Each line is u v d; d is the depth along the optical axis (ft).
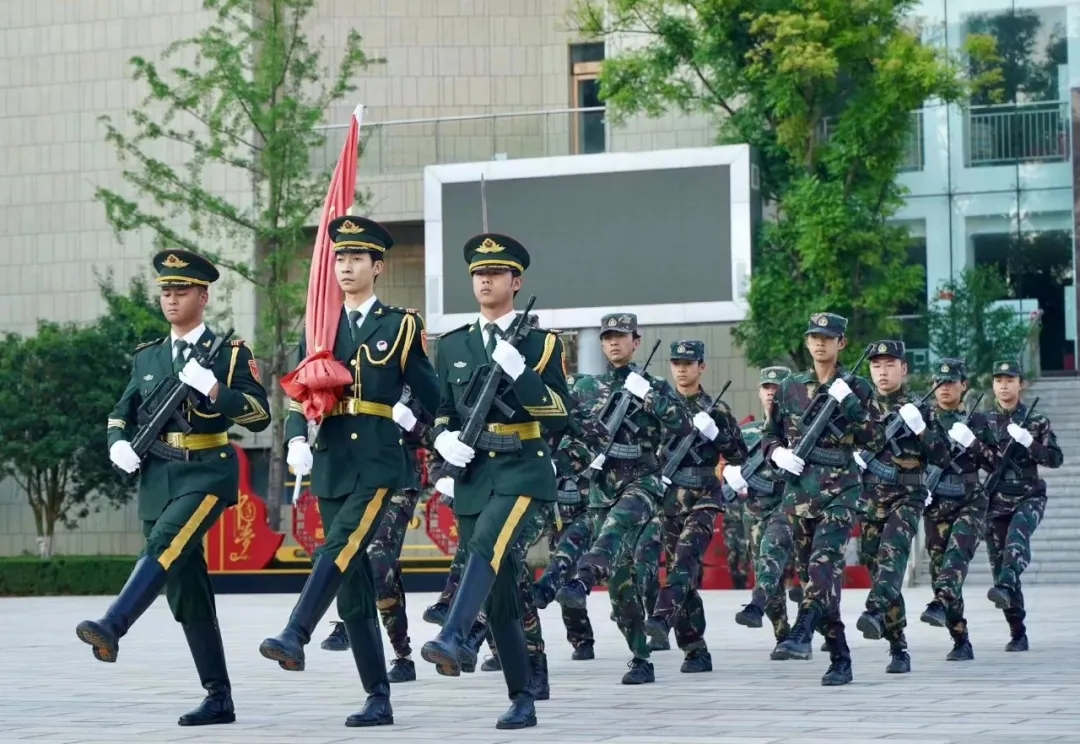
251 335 159.84
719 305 129.59
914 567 111.55
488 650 68.74
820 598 52.31
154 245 147.23
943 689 50.96
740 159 129.59
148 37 168.04
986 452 63.67
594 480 55.83
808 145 136.36
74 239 169.58
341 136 161.99
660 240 130.72
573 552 57.72
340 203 66.49
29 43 171.53
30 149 171.22
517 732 41.14
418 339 43.29
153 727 43.88
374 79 171.53
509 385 41.55
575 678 56.65
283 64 142.10
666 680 55.52
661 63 139.74
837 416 53.16
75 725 44.65
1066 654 63.72
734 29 136.15
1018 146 150.92
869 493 58.13
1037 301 150.71
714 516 58.59
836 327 53.98
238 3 142.20
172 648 74.79
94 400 149.79
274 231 139.74
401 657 57.72
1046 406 141.59
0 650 75.20
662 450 58.65
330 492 42.50
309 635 40.42
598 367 132.36
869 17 133.49
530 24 171.94
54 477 152.97
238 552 120.98
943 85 131.64
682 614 58.23
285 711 47.62
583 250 132.26
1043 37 150.61
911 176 153.38
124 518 164.86
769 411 55.31
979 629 76.48
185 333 44.96
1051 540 117.08
